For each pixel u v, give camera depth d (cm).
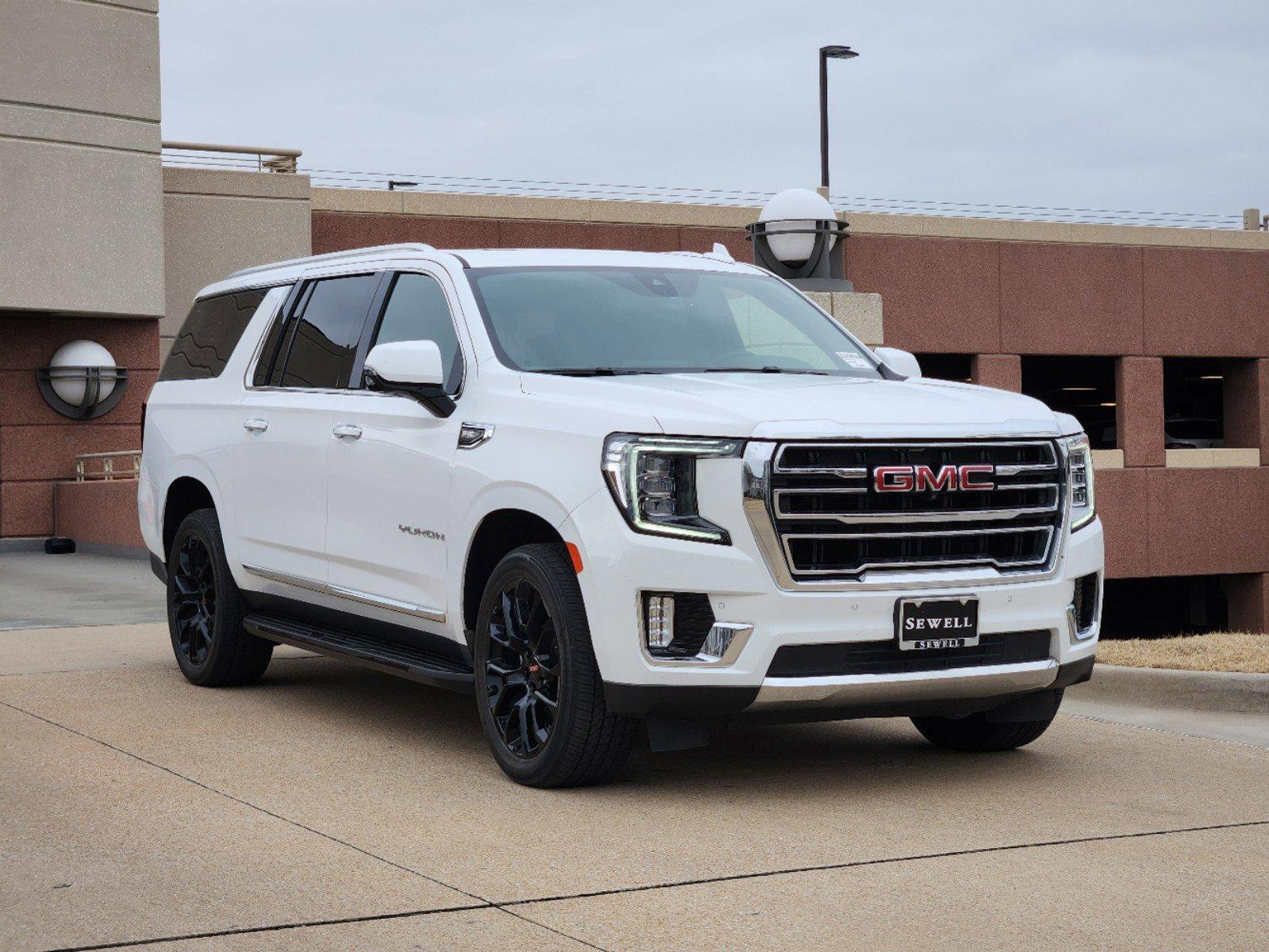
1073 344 2662
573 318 639
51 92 2033
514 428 571
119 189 2092
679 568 514
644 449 523
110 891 433
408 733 673
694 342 647
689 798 556
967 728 644
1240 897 439
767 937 397
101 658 905
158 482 836
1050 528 562
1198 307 2764
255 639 778
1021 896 438
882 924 410
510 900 427
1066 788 582
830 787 579
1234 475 2766
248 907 419
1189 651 888
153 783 570
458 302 638
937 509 538
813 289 1477
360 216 2327
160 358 2206
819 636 518
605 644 526
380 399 655
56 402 2144
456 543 595
